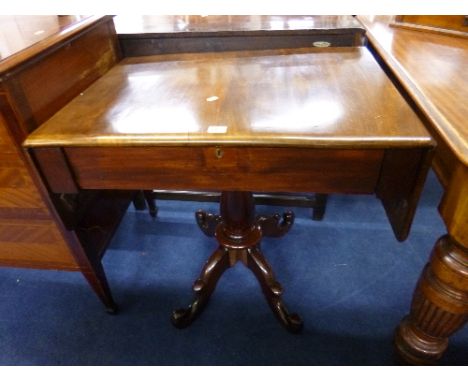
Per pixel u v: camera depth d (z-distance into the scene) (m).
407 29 1.04
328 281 1.13
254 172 0.53
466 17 0.93
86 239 0.84
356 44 0.96
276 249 1.26
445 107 0.57
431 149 0.46
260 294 1.10
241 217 0.93
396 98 0.58
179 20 1.10
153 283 1.15
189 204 1.53
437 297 0.59
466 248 0.51
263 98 0.60
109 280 1.17
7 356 0.96
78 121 0.56
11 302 1.10
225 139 0.49
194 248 1.29
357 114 0.53
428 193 1.51
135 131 0.51
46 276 1.19
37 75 0.60
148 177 0.56
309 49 0.87
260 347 0.95
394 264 1.18
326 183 0.53
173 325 1.01
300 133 0.48
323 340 0.96
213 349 0.95
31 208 0.74
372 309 1.04
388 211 0.53
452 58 0.81
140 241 1.33
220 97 0.61
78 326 1.03
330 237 1.30
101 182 0.58
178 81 0.70
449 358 0.90
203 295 0.99
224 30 0.95
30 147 0.53
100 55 0.80
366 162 0.50
